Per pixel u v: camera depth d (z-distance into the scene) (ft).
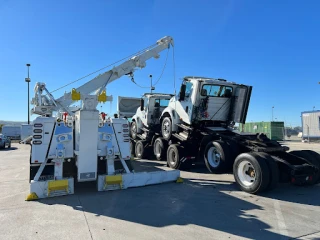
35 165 21.81
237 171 23.39
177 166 33.71
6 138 78.89
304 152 25.35
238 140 27.53
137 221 15.66
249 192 22.06
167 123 37.70
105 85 36.42
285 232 14.16
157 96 45.44
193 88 32.78
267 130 106.73
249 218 16.26
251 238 13.39
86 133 21.62
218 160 27.81
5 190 23.27
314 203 19.54
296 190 23.53
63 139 22.25
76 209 17.81
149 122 45.50
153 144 43.73
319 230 14.48
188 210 17.71
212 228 14.65
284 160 23.09
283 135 106.22
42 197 20.31
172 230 14.34
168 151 35.73
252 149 24.99
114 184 22.99
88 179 21.90
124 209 17.84
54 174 21.63
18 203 19.21
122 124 24.76
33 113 30.40
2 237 13.37
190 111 32.91
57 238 13.26
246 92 34.22
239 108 34.14
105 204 18.92
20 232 13.99
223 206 18.63
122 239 13.19
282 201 20.03
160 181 25.53
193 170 34.17
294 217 16.51
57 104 32.63
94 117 21.86
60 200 19.85
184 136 34.32
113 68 36.76
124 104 53.98
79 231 14.15
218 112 33.99
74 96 21.52
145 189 23.34
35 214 16.80
